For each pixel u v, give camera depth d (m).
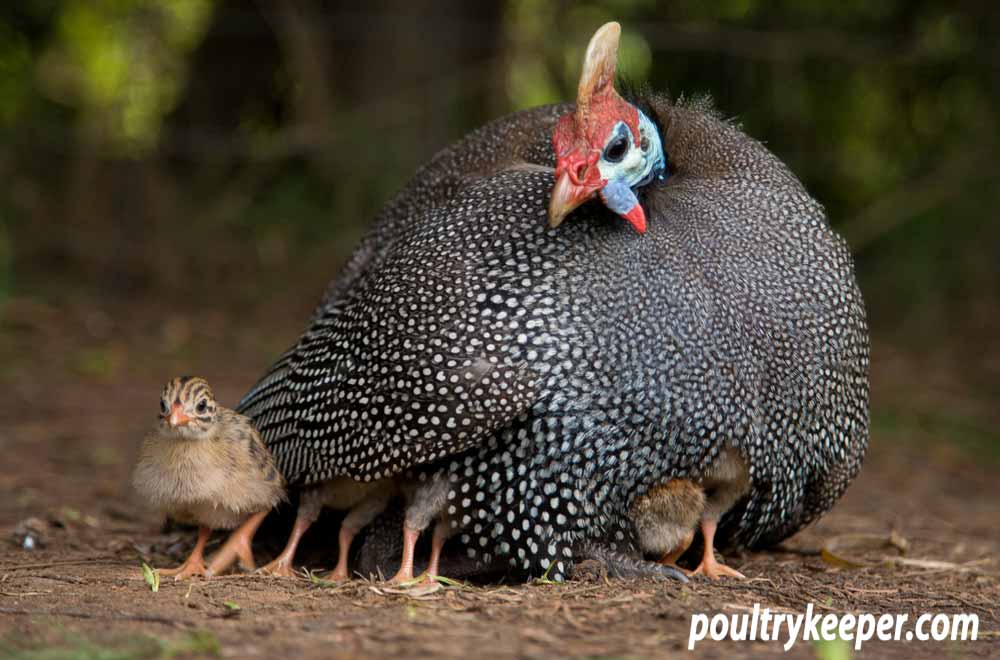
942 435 18.59
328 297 10.98
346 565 9.32
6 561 9.76
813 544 11.31
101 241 23.16
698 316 8.67
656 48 24.59
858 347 9.58
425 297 8.61
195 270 23.56
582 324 8.47
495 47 25.77
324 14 25.41
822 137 24.72
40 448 15.11
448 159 10.61
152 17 25.30
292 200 24.61
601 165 8.52
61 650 6.61
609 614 7.59
